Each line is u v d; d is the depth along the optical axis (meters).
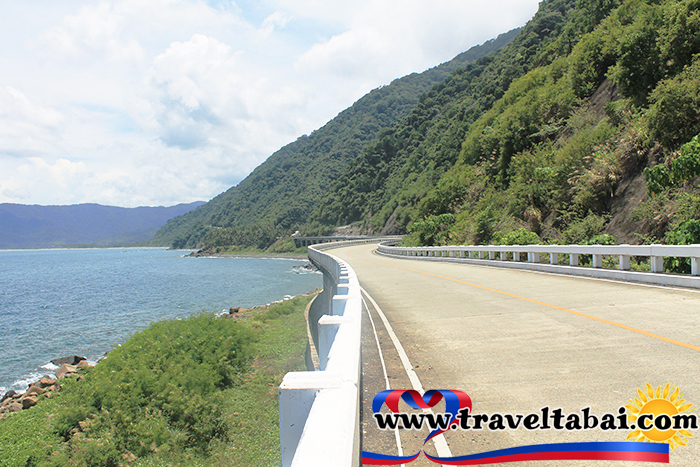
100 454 9.59
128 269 120.75
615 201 22.03
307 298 33.72
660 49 22.72
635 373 4.99
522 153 38.28
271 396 12.91
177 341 15.25
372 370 5.87
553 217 27.16
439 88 171.00
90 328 36.00
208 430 10.77
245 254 174.88
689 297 9.48
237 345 15.90
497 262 21.83
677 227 14.94
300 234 170.50
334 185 183.50
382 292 14.91
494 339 7.11
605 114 28.84
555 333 7.18
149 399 11.63
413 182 108.12
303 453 1.55
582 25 51.94
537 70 53.09
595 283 12.93
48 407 12.86
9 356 27.66
